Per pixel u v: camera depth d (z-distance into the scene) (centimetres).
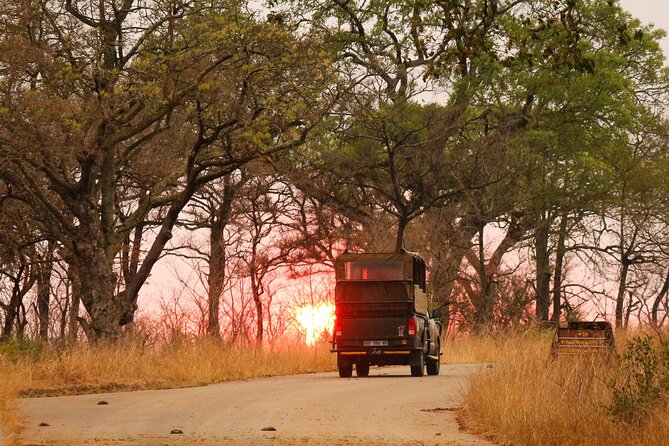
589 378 2505
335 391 3644
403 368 5825
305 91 5938
